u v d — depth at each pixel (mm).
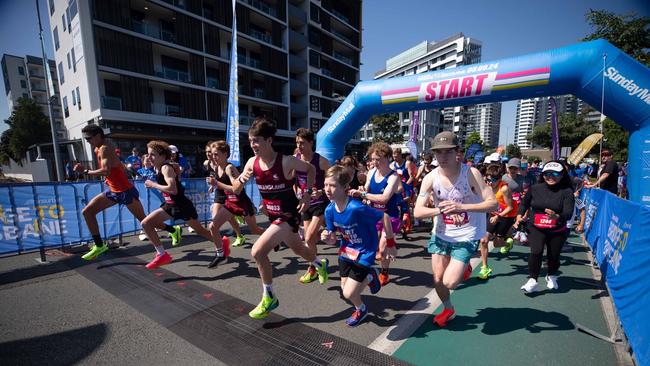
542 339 2455
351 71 37406
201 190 7066
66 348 2312
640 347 1989
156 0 18766
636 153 4938
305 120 31000
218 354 2254
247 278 3795
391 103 6812
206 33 21703
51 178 17062
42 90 52938
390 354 2268
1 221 4086
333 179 2461
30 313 2855
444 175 2490
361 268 2535
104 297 3213
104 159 4027
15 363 2127
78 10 16297
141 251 4953
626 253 2746
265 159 2750
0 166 39500
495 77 5660
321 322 2721
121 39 17438
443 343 2402
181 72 20875
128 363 2141
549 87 5414
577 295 3309
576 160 9062
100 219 5125
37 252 4781
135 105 18203
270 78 26812
